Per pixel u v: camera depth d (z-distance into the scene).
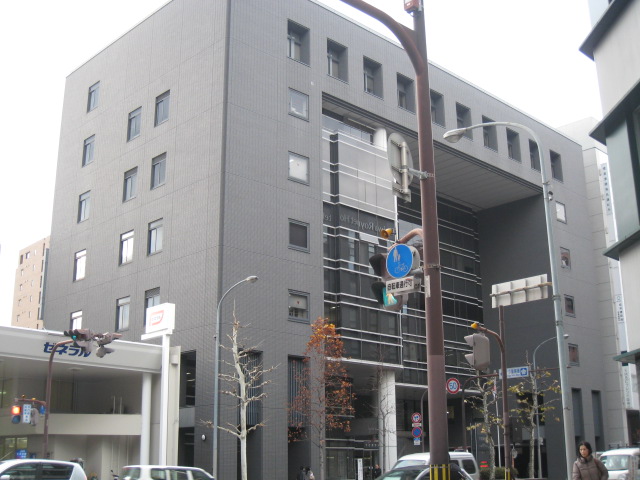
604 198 60.66
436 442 9.55
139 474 21.86
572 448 17.61
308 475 35.09
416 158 50.81
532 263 56.59
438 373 9.77
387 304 10.30
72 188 47.66
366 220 43.62
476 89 52.75
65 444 35.12
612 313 58.19
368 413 48.34
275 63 40.12
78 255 45.72
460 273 57.03
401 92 47.84
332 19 43.84
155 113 42.25
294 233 38.97
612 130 15.69
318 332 36.50
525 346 54.75
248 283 36.12
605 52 15.95
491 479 33.84
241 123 37.78
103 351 27.28
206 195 37.09
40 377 37.31
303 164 40.25
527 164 55.59
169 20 42.75
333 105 43.28
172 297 37.84
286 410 36.06
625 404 55.97
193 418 35.22
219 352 34.56
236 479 33.97
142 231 40.97
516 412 52.75
